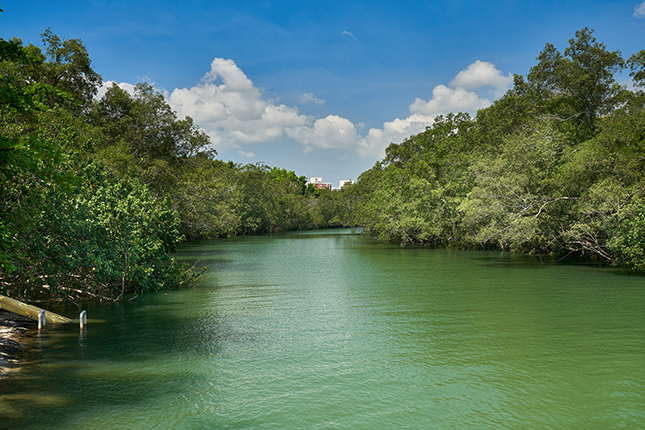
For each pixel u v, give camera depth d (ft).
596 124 119.24
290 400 23.95
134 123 126.41
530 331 37.47
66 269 46.52
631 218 72.43
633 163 81.05
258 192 287.28
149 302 52.21
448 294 55.83
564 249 100.68
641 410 22.52
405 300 52.21
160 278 60.85
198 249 145.69
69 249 45.96
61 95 30.27
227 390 25.30
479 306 48.01
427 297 53.93
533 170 95.40
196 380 26.84
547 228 90.17
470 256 110.42
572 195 88.58
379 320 42.32
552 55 119.24
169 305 50.31
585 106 122.72
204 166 200.85
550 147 101.60
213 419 21.66
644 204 71.61
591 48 112.57
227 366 29.40
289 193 391.45
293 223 341.82
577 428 20.71
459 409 22.85
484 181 103.45
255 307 49.06
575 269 78.64
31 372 27.86
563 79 114.11
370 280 69.72
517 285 62.03
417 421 21.54
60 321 41.60
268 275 77.51
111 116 127.34
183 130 132.16
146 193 61.21
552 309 46.01
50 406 22.84
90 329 39.11
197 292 59.41
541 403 23.44
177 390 25.26
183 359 30.78
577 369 28.32
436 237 155.02
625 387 25.40
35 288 46.75
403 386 25.93
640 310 45.09
